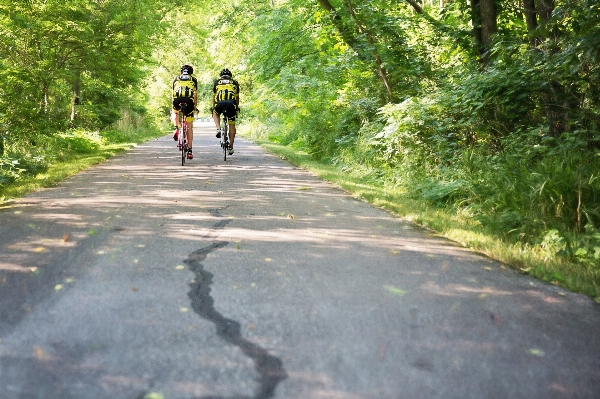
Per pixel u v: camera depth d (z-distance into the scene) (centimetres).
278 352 314
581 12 723
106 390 268
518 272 504
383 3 1571
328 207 818
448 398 270
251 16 2084
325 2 1688
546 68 835
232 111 1483
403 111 1129
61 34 1723
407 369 298
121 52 1966
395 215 779
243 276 457
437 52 1525
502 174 795
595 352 329
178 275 455
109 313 367
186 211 742
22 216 684
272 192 944
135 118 3400
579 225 621
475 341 339
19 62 1745
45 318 355
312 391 272
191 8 2256
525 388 282
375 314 378
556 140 826
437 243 610
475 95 959
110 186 964
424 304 403
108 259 497
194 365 296
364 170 1252
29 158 1199
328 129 1677
